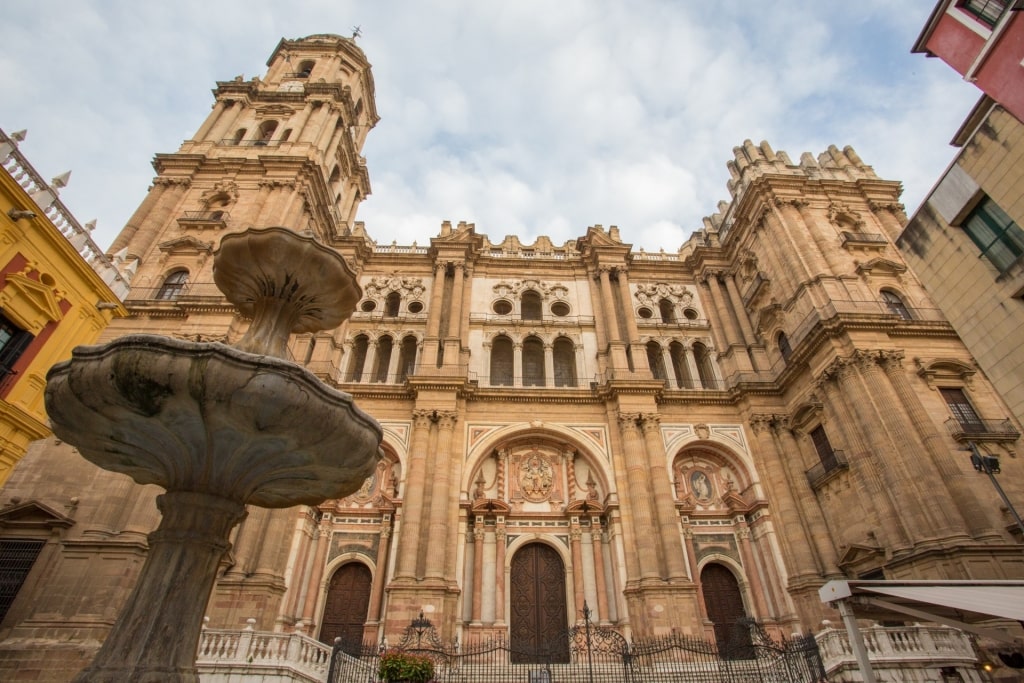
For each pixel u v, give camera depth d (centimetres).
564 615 2516
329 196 3578
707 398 3033
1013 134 1472
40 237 1513
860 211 3158
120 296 1902
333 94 3938
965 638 1691
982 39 1507
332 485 976
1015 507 1967
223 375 752
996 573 1800
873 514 2222
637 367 3083
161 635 748
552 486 2831
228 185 3188
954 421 2173
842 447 2452
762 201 3231
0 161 1420
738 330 3375
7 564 1861
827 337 2527
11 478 2014
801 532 2553
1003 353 1563
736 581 2653
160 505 865
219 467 859
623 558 2542
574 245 3922
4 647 1681
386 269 3581
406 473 2662
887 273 2791
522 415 2928
